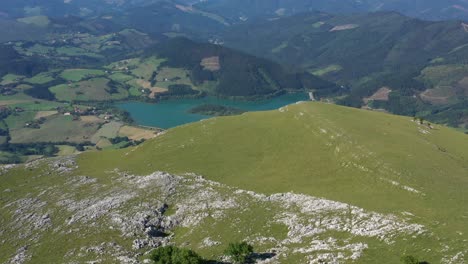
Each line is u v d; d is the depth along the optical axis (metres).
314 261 72.75
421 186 101.69
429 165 116.56
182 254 76.94
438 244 71.81
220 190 118.25
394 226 81.00
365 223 84.69
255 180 123.94
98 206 115.31
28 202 128.75
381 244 75.88
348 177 114.38
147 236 98.00
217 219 100.94
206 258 82.06
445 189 99.94
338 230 84.94
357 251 74.25
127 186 130.00
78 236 100.56
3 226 114.88
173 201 115.44
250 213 100.81
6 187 144.00
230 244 78.38
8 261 94.94
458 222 79.56
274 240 86.56
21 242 104.38
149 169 146.62
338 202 97.06
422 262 67.50
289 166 130.62
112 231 100.50
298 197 105.12
